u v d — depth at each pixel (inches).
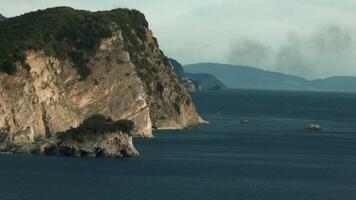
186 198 7672.2
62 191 7701.8
